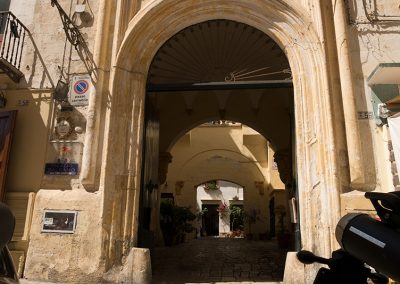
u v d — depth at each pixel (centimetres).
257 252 1020
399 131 547
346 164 579
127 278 576
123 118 654
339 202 551
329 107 586
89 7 722
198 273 668
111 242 594
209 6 691
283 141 1266
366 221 143
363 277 152
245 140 1872
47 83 691
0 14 732
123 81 666
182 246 1237
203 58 835
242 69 843
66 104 669
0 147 650
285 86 680
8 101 691
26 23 734
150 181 739
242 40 781
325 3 657
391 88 608
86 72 681
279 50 718
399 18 637
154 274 654
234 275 650
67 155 648
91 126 630
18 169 653
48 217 616
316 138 597
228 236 2291
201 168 1869
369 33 637
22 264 606
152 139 770
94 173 620
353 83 611
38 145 661
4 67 669
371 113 601
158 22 688
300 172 608
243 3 683
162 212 1272
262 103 1309
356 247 141
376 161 581
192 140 1884
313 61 627
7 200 636
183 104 1337
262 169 1841
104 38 678
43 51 710
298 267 548
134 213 619
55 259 596
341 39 618
